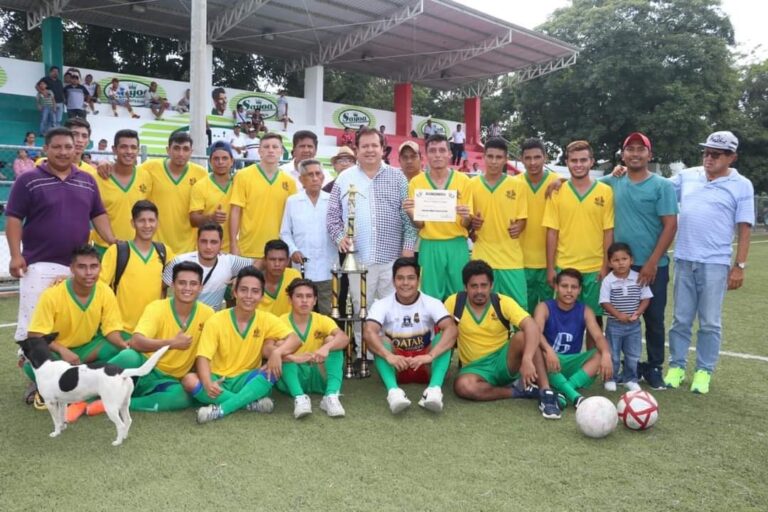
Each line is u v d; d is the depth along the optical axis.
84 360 4.26
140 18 16.72
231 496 2.86
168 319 4.24
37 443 3.48
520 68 23.20
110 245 4.66
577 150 4.83
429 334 4.70
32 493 2.87
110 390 3.40
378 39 19.64
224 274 4.77
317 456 3.33
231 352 4.23
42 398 3.84
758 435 3.74
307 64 20.78
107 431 3.69
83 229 4.42
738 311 8.08
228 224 5.43
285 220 5.21
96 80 15.74
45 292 4.05
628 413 3.76
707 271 4.63
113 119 14.67
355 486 2.97
